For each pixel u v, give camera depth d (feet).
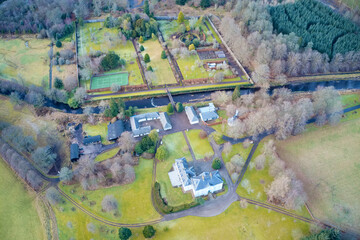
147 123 620.90
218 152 567.59
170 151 566.77
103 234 448.65
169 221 465.47
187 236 447.83
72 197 493.77
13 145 567.18
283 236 449.89
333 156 564.30
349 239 442.50
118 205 483.10
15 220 463.83
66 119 629.92
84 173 506.07
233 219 468.75
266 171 537.65
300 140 591.37
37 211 475.31
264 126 581.53
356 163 553.23
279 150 571.28
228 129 606.96
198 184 480.64
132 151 559.79
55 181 517.55
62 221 462.19
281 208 484.74
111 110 612.29
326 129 614.75
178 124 621.72
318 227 448.24
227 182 518.78
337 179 526.98
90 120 620.90
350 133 607.78
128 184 511.81
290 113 584.40
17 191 501.56
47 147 549.95
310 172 536.42
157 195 488.85
